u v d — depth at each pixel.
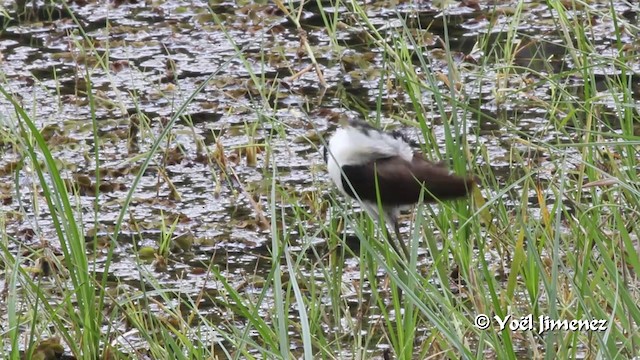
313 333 8.69
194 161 13.04
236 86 15.18
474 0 17.30
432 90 9.55
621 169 10.09
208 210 11.88
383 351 8.91
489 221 9.62
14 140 12.84
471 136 12.87
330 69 15.48
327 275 9.06
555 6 12.57
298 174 12.47
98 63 15.48
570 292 8.62
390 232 10.73
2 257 9.33
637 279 8.73
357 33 16.52
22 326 9.47
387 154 8.09
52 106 14.67
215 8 18.17
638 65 14.33
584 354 8.61
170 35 17.09
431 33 16.08
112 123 14.08
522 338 8.80
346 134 8.21
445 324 7.69
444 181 7.89
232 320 9.38
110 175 12.76
